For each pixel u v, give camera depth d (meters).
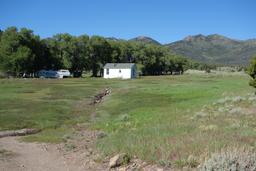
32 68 120.69
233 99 34.78
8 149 19.02
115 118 32.97
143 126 23.97
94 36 138.88
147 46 166.12
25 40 118.56
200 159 12.17
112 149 15.16
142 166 12.75
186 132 18.03
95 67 141.25
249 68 41.06
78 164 14.47
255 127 19.70
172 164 12.38
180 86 68.81
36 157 16.47
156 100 45.12
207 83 80.31
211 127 19.14
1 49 115.44
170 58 178.88
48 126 29.48
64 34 132.75
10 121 30.64
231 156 10.12
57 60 130.50
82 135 24.44
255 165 9.81
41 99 47.66
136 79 106.56
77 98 50.16
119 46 152.50
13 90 59.25
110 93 59.34
